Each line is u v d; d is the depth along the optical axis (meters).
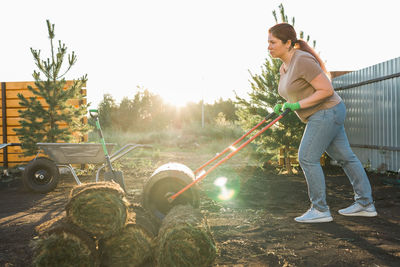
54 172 5.31
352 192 5.00
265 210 3.95
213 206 4.11
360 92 7.68
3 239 2.92
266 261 2.37
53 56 7.16
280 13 6.88
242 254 2.51
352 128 8.07
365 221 3.35
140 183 6.11
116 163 8.13
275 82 7.05
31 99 7.13
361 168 3.50
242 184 5.83
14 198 4.93
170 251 2.08
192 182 3.02
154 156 11.02
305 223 3.33
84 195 2.09
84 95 7.86
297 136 7.00
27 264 2.36
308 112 3.28
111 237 2.14
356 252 2.51
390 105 6.58
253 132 7.21
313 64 3.07
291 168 7.56
